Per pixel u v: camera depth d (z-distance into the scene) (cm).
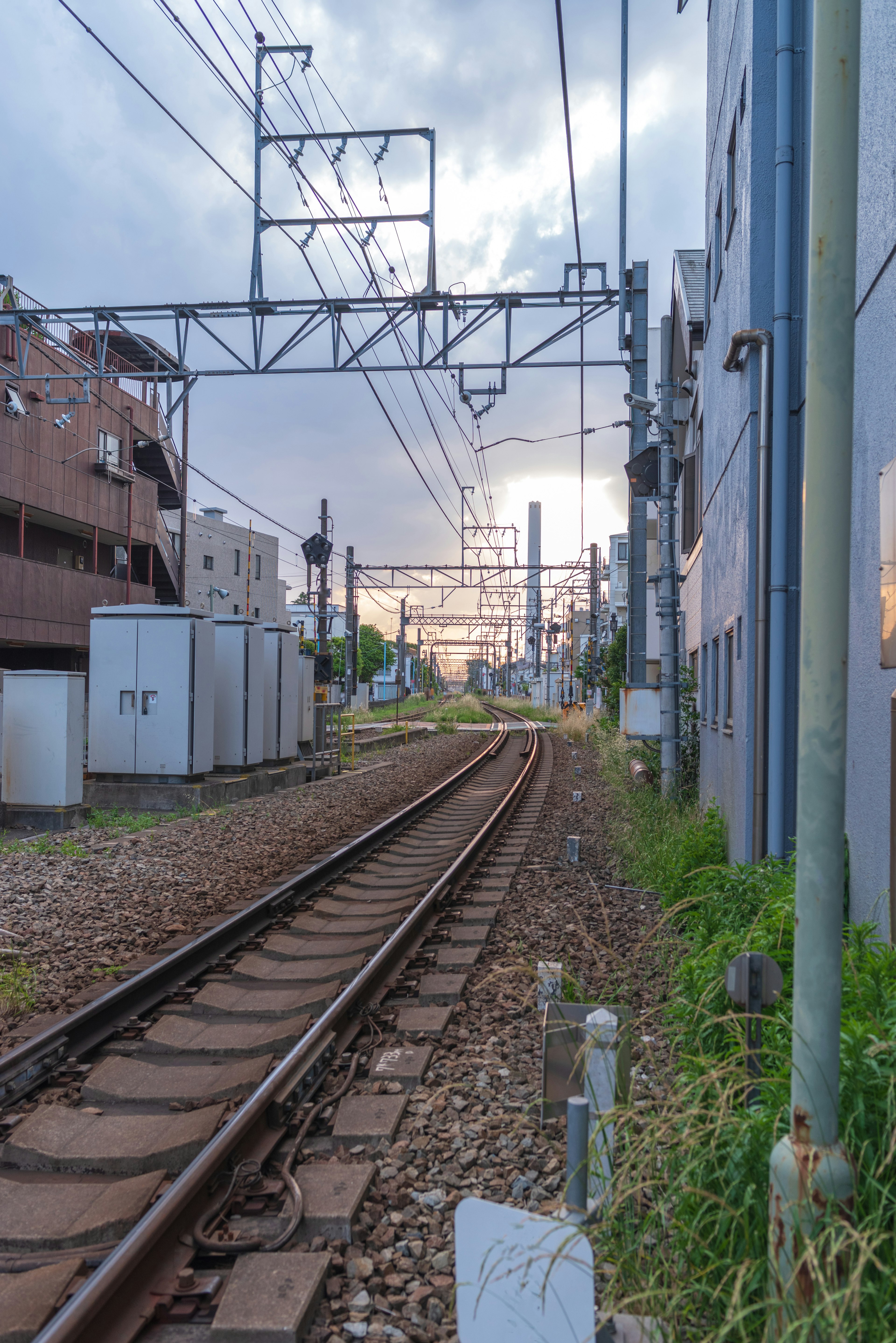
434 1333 308
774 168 804
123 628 1723
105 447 3409
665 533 1458
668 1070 476
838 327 239
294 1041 561
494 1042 562
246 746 1973
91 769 1736
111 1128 459
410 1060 525
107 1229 363
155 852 1226
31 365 2931
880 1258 250
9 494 2859
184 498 3158
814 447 241
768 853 759
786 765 762
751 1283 240
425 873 1137
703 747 1345
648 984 636
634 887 995
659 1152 301
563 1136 432
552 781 2239
